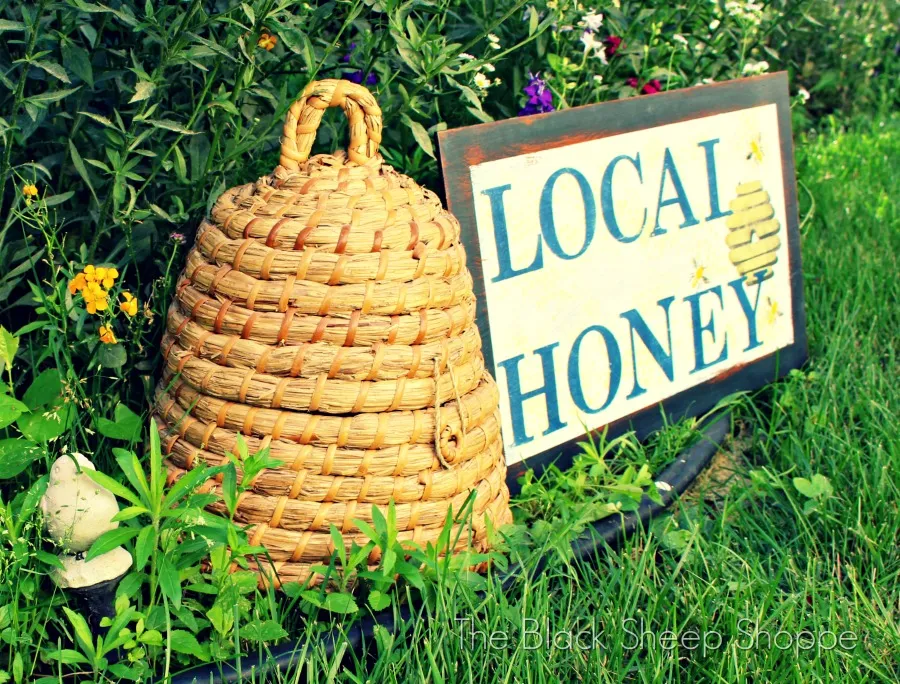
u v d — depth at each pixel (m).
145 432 2.12
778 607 1.97
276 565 1.87
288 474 1.83
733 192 3.03
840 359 3.12
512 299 2.45
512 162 2.42
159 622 1.74
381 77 2.64
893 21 6.88
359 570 1.85
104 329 2.03
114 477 2.10
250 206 1.92
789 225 3.22
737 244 3.04
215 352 1.87
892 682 1.84
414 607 1.92
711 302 2.97
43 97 1.96
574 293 2.59
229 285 1.86
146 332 2.23
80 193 2.50
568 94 3.19
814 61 6.12
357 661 1.76
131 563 1.74
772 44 5.27
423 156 2.87
